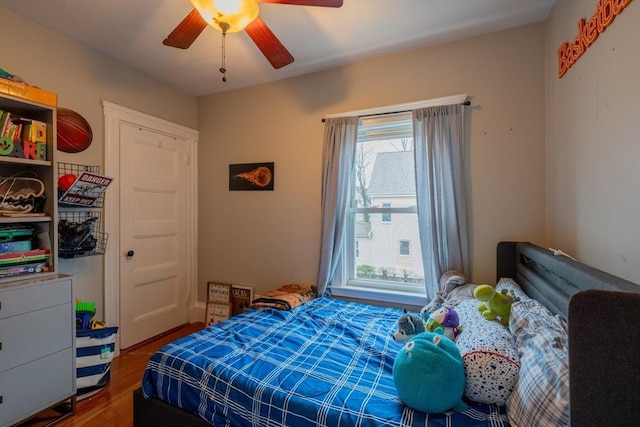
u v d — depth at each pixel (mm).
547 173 1985
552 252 1454
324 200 2602
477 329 1266
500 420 972
